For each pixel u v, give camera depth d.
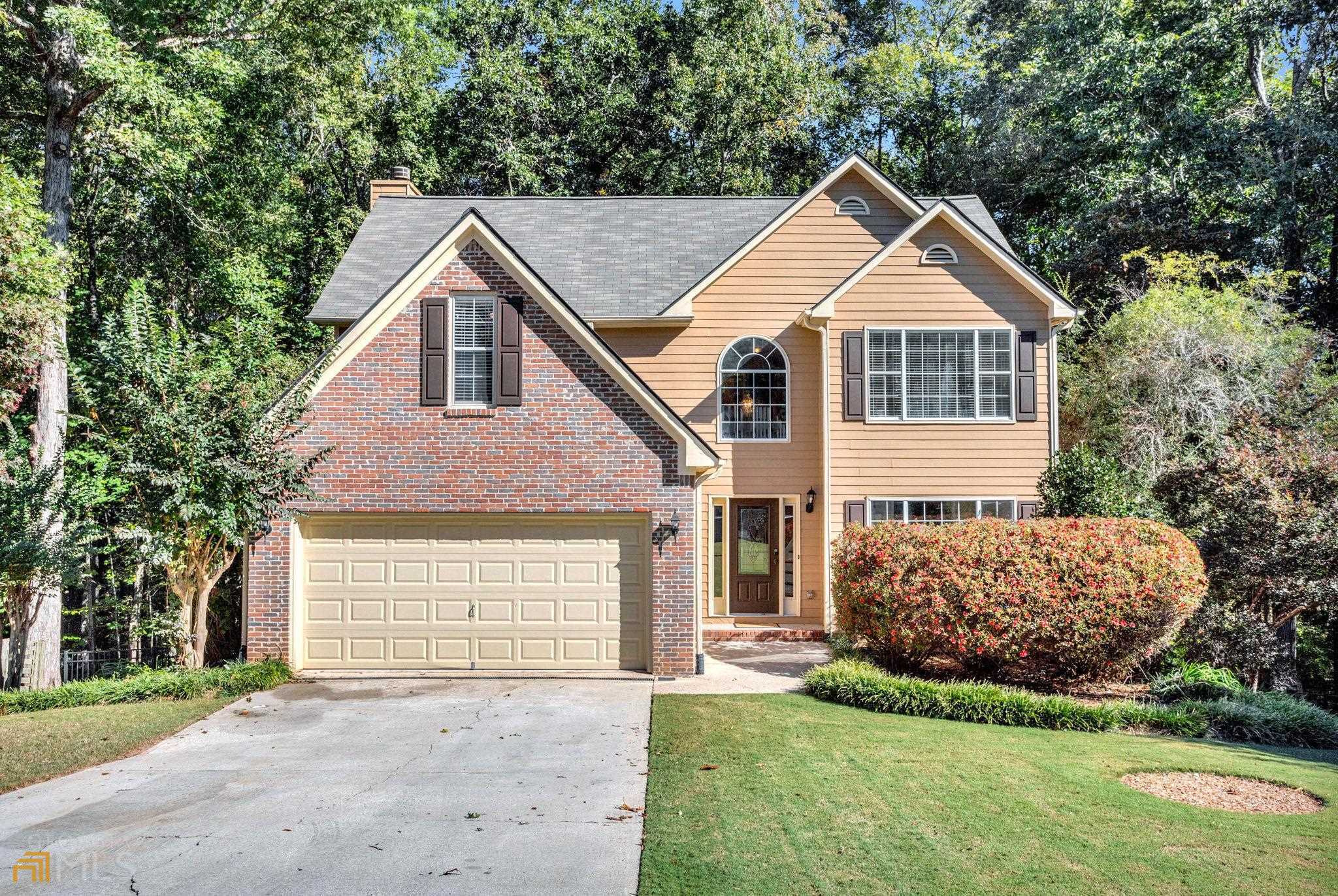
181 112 18.47
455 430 14.28
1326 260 28.47
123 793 8.77
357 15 23.22
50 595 15.95
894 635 13.48
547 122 34.50
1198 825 7.78
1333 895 6.41
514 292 14.38
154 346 13.67
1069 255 30.72
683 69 34.16
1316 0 26.16
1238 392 19.12
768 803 8.23
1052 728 11.47
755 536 19.20
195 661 14.12
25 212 14.73
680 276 20.03
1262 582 14.52
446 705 12.32
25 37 17.05
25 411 19.86
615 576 14.51
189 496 13.00
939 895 6.38
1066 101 29.38
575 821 7.91
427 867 6.95
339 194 31.39
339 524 14.44
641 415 14.33
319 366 14.02
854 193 19.78
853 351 18.27
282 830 7.76
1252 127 26.42
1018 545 13.20
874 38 42.06
